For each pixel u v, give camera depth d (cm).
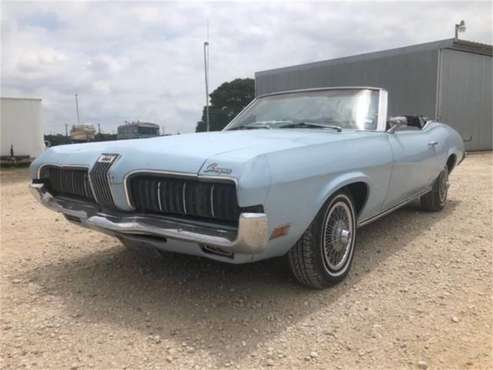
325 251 323
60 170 358
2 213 649
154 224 283
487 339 263
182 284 350
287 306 308
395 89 1659
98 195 314
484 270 371
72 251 443
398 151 406
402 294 326
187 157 274
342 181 319
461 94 1636
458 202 656
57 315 302
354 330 276
